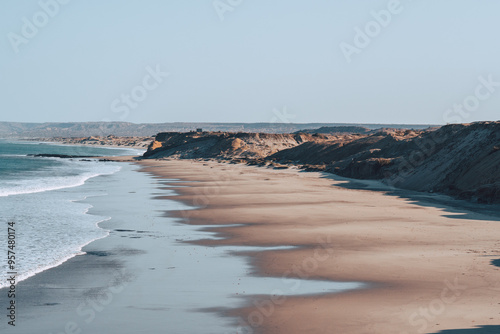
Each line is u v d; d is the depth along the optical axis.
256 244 26.45
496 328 13.59
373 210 39.78
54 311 15.84
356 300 16.67
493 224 32.75
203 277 19.88
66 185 62.81
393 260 22.28
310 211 39.16
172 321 14.86
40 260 22.61
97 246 25.83
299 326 14.23
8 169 99.50
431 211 39.22
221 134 172.12
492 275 19.42
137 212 38.50
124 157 164.88
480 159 51.91
